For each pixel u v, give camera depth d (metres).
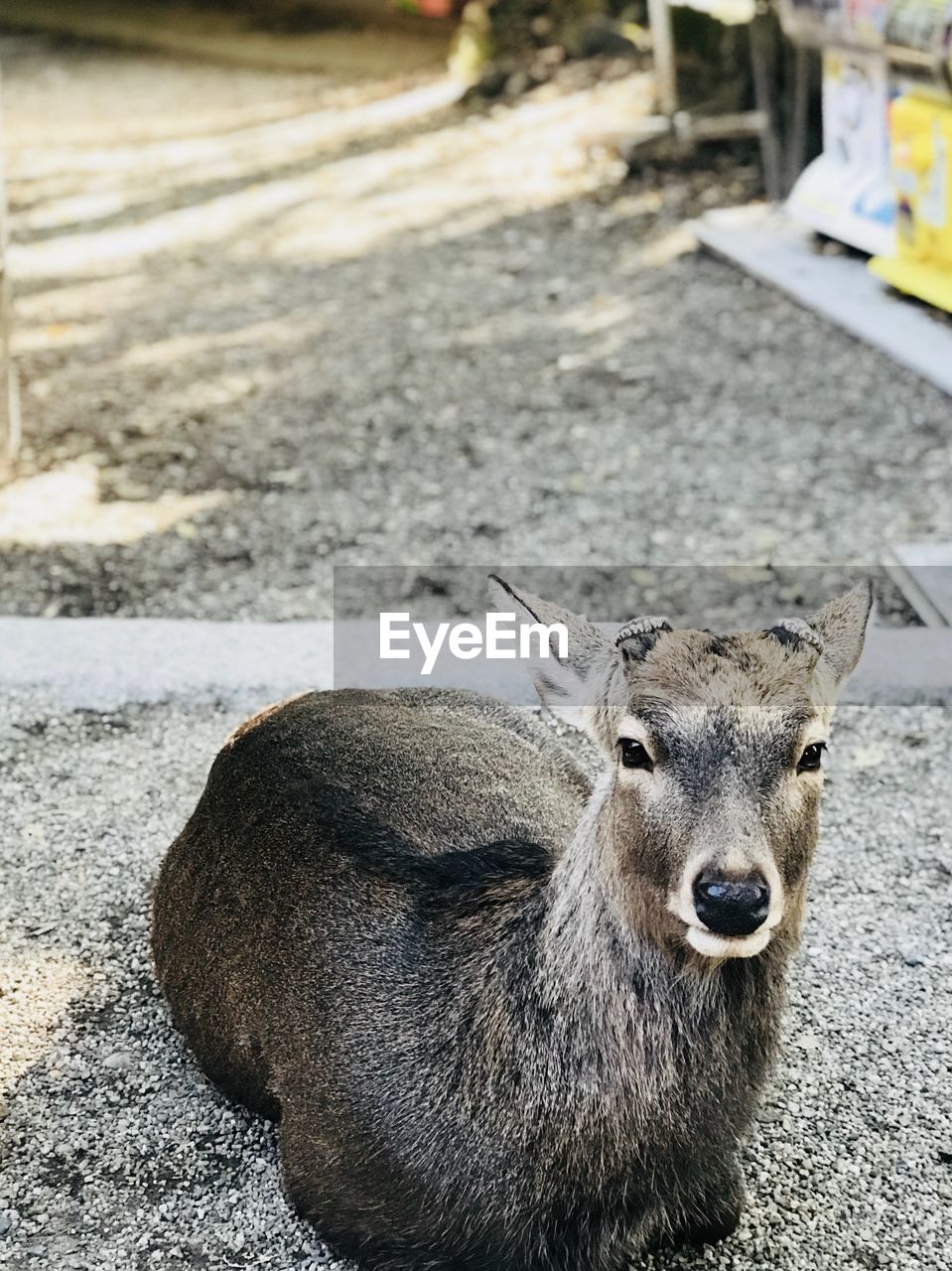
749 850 1.06
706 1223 1.30
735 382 3.20
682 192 4.21
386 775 1.44
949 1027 1.59
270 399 3.20
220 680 2.12
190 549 2.57
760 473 2.84
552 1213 1.18
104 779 1.95
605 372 3.28
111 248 4.19
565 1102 1.16
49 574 2.46
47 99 6.05
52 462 2.88
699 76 4.47
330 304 3.73
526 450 2.96
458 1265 1.22
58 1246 1.31
